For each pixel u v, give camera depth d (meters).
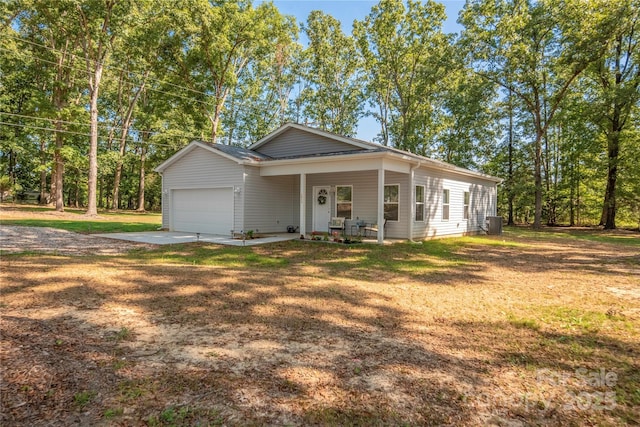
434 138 31.92
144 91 31.39
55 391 2.52
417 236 13.52
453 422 2.36
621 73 21.31
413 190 12.87
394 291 5.79
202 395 2.56
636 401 2.67
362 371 3.02
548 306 5.08
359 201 14.27
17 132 25.89
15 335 3.37
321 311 4.59
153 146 31.53
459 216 16.59
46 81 25.14
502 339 3.84
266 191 14.30
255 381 2.79
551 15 20.64
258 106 34.34
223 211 14.02
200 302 4.73
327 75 31.80
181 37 22.22
